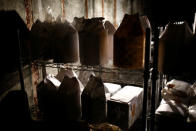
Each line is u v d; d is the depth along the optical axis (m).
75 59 1.16
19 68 1.22
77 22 1.26
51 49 1.20
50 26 1.21
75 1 1.82
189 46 0.88
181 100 1.25
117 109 1.13
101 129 1.14
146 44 0.90
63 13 1.69
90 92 1.10
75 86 1.17
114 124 1.17
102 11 2.31
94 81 1.13
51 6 1.56
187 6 3.43
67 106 1.17
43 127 1.23
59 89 1.21
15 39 1.19
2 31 1.19
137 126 1.25
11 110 1.20
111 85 1.49
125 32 0.92
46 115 1.30
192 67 0.90
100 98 1.09
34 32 1.20
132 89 1.35
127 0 2.88
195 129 1.03
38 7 1.46
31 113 1.43
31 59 1.30
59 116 1.23
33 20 1.43
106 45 1.05
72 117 1.20
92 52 1.03
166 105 1.19
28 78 1.45
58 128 1.22
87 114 1.13
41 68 1.57
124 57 0.95
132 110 1.17
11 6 1.24
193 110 1.14
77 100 1.19
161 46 0.93
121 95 1.22
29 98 1.49
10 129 1.21
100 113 1.12
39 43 1.20
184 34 0.87
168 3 3.55
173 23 0.92
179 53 0.88
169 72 0.93
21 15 1.33
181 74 0.93
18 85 1.38
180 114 1.07
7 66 1.26
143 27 0.99
